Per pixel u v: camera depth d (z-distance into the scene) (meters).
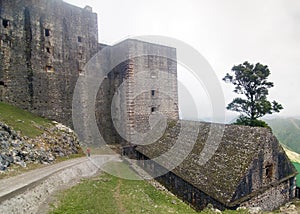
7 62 24.72
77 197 12.92
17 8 25.50
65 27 29.11
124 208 12.74
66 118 28.36
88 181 16.20
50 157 18.30
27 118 23.28
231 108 31.97
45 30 27.42
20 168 14.68
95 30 31.77
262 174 14.77
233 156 15.36
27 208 10.41
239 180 13.51
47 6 27.66
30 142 18.09
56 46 28.20
